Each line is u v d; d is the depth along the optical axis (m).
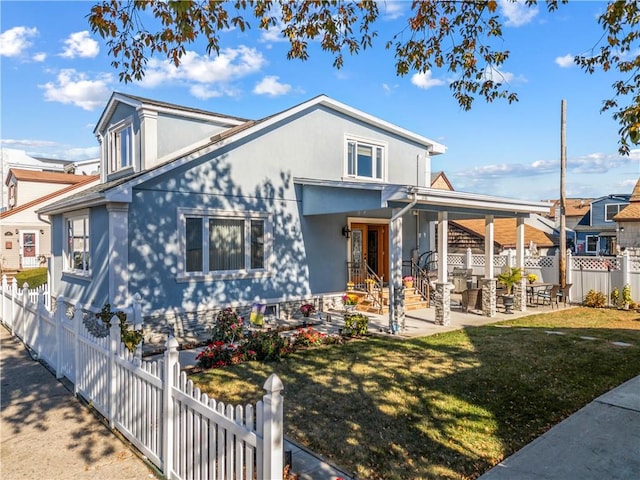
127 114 12.72
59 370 7.39
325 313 13.34
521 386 6.64
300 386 6.70
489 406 5.88
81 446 4.95
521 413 5.68
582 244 35.59
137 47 6.45
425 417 5.53
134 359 4.95
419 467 4.37
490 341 9.64
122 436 5.19
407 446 4.79
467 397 6.20
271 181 12.36
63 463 4.57
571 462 4.46
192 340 10.10
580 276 16.16
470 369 7.48
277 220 12.48
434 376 7.11
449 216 14.55
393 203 10.33
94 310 10.65
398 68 7.87
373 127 15.45
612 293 15.18
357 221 14.60
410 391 6.43
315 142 13.56
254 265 12.08
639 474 4.23
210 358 7.82
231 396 6.35
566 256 16.52
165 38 6.27
